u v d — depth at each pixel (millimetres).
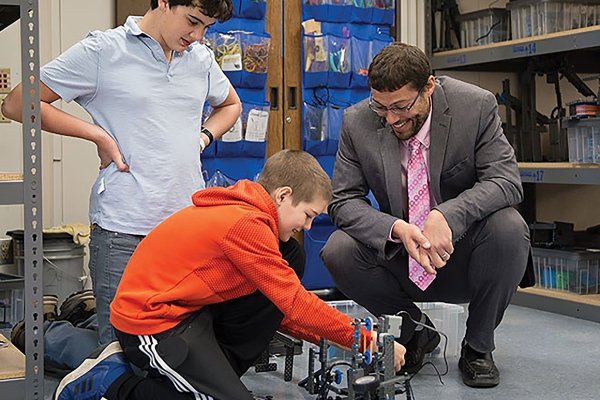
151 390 1845
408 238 2328
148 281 1863
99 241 2244
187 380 1780
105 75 2201
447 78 2592
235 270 1850
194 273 1839
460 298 2691
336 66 3986
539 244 3979
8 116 2131
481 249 2473
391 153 2521
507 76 4672
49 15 3762
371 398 1775
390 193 2516
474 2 4629
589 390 2494
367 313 3170
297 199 1878
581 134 3648
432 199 2537
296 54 4043
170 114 2256
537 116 4348
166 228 1901
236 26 3816
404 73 2229
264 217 1838
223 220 1823
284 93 4035
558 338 3209
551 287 3893
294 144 4074
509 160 2494
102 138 2186
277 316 1982
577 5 3977
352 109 2650
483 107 2496
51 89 2168
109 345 2016
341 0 3994
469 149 2496
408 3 4496
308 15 3992
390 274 2639
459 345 2928
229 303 1968
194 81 2322
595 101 3686
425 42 4492
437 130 2484
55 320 3059
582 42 3574
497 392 2469
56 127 2160
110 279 2225
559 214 4711
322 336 1857
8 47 3662
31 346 2051
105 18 3869
